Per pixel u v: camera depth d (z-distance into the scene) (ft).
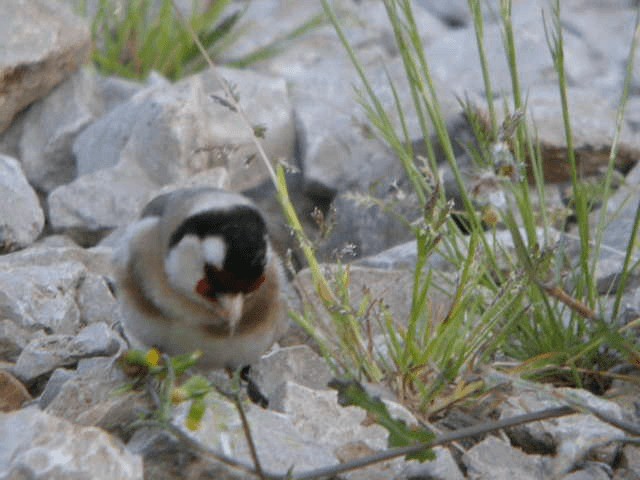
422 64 35.58
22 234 40.45
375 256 41.01
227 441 26.73
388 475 27.25
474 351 31.68
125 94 49.88
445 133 34.76
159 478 26.30
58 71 48.16
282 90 49.52
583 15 64.18
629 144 47.09
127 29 54.70
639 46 59.93
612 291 37.45
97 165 46.26
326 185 47.29
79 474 24.23
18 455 24.54
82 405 28.73
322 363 32.86
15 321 34.60
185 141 45.09
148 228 29.84
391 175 46.52
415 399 30.68
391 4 36.04
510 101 51.13
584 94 50.93
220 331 29.81
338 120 48.80
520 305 33.27
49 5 48.70
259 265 28.27
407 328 33.27
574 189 33.94
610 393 32.32
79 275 36.47
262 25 61.46
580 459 28.86
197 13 57.52
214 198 29.19
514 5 63.05
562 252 33.06
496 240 35.58
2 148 47.78
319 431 28.99
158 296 29.40
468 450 29.30
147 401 28.12
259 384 32.19
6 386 30.96
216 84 49.98
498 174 28.50
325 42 59.82
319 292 31.91
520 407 30.48
